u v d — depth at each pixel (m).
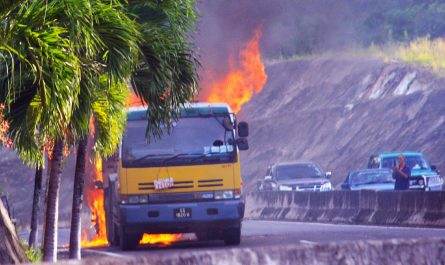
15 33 31.31
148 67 40.81
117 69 35.38
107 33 35.03
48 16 32.12
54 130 33.09
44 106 31.53
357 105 161.50
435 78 153.38
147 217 55.81
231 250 12.56
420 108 147.00
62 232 104.06
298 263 12.91
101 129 46.22
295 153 164.00
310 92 177.25
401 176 87.75
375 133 150.12
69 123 35.06
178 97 42.12
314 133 164.12
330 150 156.25
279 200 99.56
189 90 42.28
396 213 74.44
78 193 46.88
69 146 42.94
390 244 13.62
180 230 56.66
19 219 133.75
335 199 86.00
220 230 58.91
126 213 55.91
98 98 43.22
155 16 41.19
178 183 56.31
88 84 34.75
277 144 170.50
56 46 31.48
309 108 172.62
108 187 65.62
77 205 46.84
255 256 12.66
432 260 13.78
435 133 139.75
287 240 57.88
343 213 83.88
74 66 31.78
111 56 35.25
